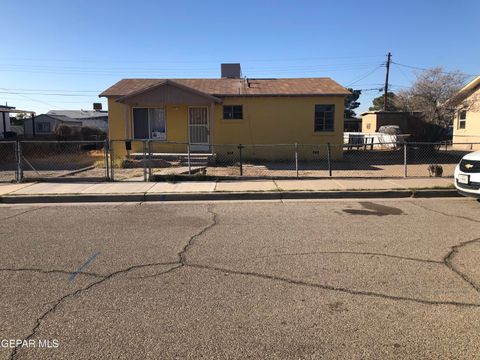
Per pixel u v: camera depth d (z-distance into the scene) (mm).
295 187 10398
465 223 7043
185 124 19625
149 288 4305
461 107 25094
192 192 9820
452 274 4645
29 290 4258
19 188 10492
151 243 5918
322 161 19469
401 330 3418
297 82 21609
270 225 6973
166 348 3168
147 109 19547
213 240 6055
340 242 5918
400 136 24734
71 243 5930
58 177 12148
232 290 4242
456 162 18938
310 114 19594
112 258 5262
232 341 3266
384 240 6004
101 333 3393
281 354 3084
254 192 9781
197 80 22562
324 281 4465
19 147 11656
